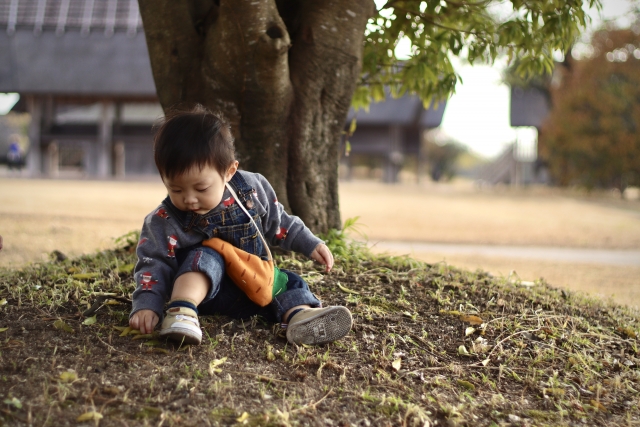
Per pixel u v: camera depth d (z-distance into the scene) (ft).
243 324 8.19
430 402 6.87
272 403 6.40
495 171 147.02
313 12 12.00
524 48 13.82
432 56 14.25
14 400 5.85
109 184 79.77
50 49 109.70
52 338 7.39
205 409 6.11
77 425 5.64
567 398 7.36
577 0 12.60
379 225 37.50
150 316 7.23
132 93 107.14
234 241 7.98
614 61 78.54
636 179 79.87
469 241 30.78
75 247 20.97
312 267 10.80
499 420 6.67
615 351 9.04
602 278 19.67
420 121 123.24
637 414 7.14
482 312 9.70
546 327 9.33
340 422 6.23
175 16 11.87
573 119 80.74
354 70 12.40
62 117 116.88
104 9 113.29
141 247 7.68
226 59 11.16
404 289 10.28
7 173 110.01
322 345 7.90
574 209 57.06
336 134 12.60
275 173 11.93
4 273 10.67
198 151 7.05
